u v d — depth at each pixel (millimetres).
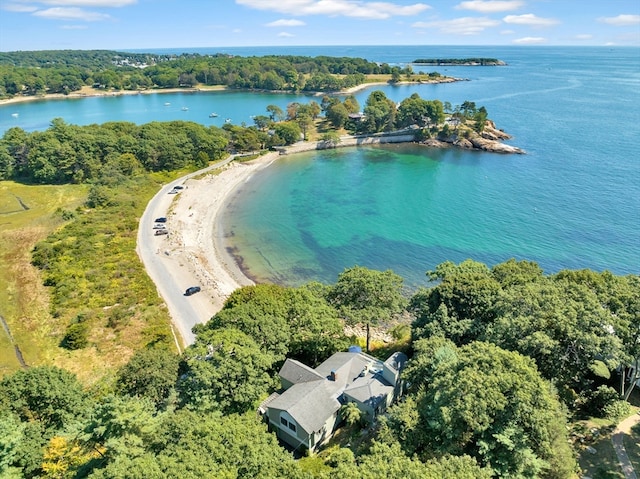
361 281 58094
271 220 109625
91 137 133375
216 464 27547
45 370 41344
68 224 96125
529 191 122625
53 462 33156
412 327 53562
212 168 144750
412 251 92875
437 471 25109
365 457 30125
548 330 39094
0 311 66938
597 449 35094
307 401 41812
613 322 38094
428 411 32750
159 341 60125
